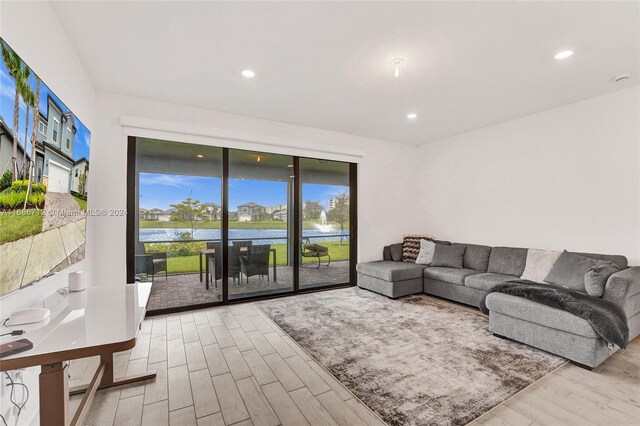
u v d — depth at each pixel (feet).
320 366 7.59
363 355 8.16
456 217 16.21
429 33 7.29
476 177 15.23
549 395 6.37
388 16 6.68
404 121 13.98
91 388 5.57
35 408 5.41
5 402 4.47
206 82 9.94
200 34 7.37
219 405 6.08
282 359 7.95
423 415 5.74
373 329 10.03
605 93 10.77
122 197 10.66
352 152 15.96
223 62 8.69
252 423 5.57
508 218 13.84
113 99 10.63
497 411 5.86
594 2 6.17
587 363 7.38
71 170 7.03
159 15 6.64
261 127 13.58
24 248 4.72
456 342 8.98
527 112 12.73
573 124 11.68
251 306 12.59
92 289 6.63
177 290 12.01
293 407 6.02
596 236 11.05
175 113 11.68
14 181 4.38
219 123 12.58
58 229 6.19
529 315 8.51
